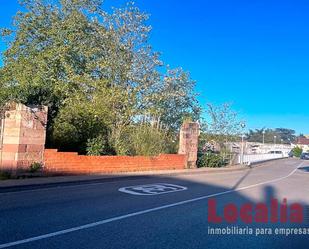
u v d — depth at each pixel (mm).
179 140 26484
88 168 17469
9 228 7582
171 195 13281
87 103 20844
